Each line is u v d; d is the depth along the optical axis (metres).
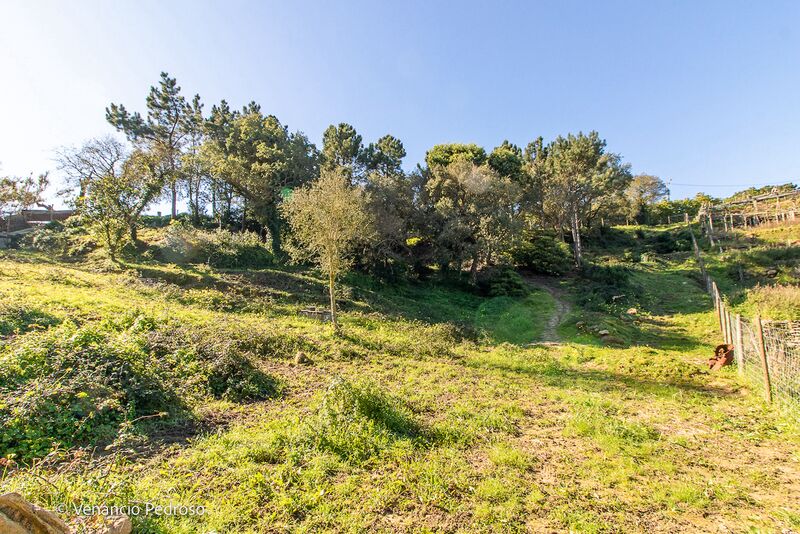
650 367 12.77
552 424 7.86
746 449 6.61
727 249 35.41
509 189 32.41
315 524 4.39
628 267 35.81
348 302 22.23
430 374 11.56
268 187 31.94
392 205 30.72
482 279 31.08
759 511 4.80
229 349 10.17
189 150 37.59
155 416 7.10
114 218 23.39
